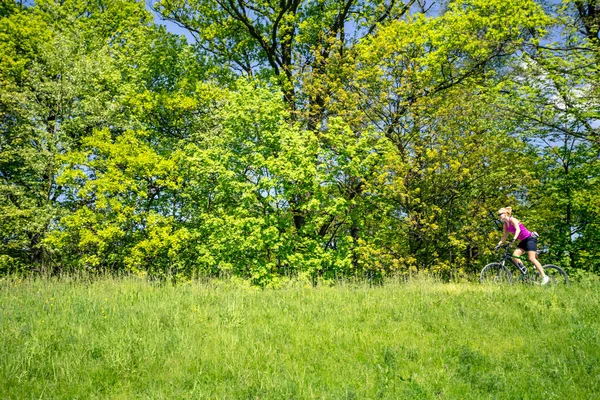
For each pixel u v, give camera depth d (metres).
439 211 15.23
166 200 20.22
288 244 16.09
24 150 17.95
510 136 16.78
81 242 16.27
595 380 4.79
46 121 19.55
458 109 15.20
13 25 19.89
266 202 16.78
